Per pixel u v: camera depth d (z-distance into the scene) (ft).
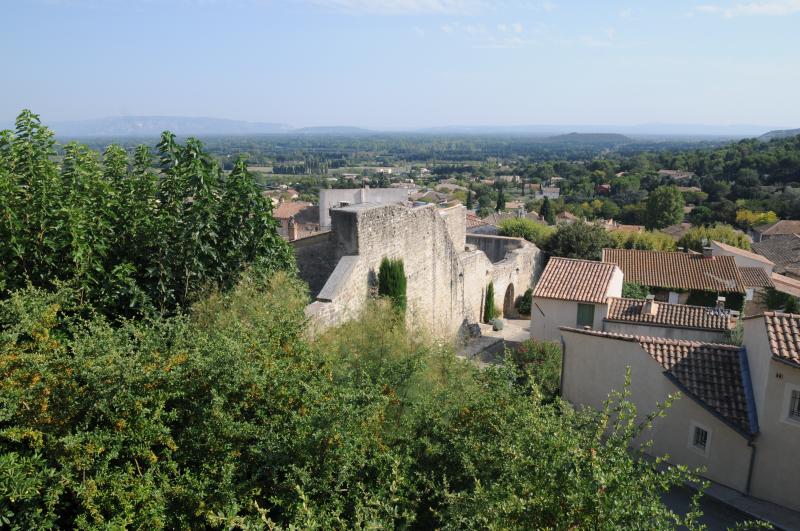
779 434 39.09
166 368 22.18
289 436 22.12
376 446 24.00
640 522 16.19
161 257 39.68
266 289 40.98
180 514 20.11
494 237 121.29
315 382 24.80
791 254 156.66
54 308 26.53
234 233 43.93
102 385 20.04
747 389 43.29
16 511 17.89
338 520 18.80
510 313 108.58
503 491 18.35
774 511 38.50
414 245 66.49
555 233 131.23
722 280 100.94
